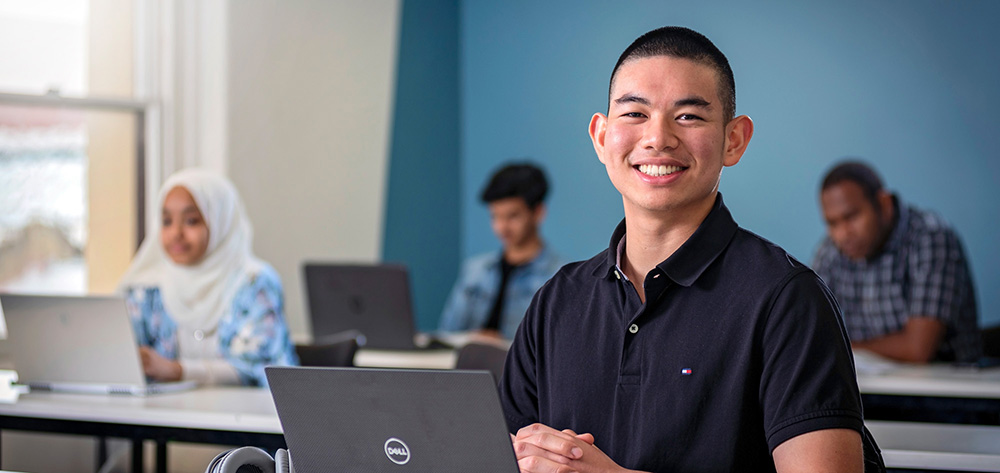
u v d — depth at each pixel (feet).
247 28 14.03
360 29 15.57
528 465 4.10
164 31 13.97
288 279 14.61
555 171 17.13
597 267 4.55
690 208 4.22
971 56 13.61
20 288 13.10
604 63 16.60
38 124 13.16
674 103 4.09
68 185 13.47
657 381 4.12
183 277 9.75
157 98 13.94
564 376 4.44
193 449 12.90
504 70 17.81
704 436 4.02
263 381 9.20
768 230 15.05
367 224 15.78
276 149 14.42
